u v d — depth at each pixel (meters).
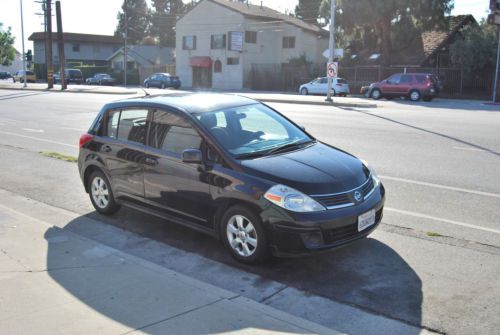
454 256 5.20
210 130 5.40
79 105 24.78
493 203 6.97
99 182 6.79
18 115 20.52
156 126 5.91
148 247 5.78
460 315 4.04
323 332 3.65
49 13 47.25
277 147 5.50
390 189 7.78
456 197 7.29
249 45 52.91
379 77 40.62
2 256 5.12
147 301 4.11
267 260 5.02
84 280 4.53
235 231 5.08
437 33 44.16
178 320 3.78
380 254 5.30
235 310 3.97
